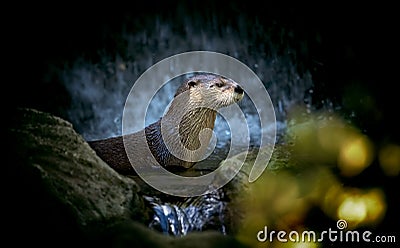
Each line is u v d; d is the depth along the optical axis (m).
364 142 6.59
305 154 7.07
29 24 19.84
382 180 6.62
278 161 8.95
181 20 20.92
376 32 16.55
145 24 20.89
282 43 19.64
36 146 8.55
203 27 20.86
